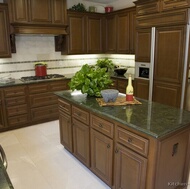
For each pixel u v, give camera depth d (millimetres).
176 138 1682
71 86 2410
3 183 884
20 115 3748
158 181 1622
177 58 2979
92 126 2137
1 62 3879
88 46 4605
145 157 1565
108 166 2002
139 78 3684
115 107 2045
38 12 3713
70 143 2686
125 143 1730
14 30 3578
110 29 4613
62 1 3957
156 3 3123
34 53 4254
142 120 1696
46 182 2252
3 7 3441
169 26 3008
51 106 4086
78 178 2320
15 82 3688
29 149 2992
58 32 4008
